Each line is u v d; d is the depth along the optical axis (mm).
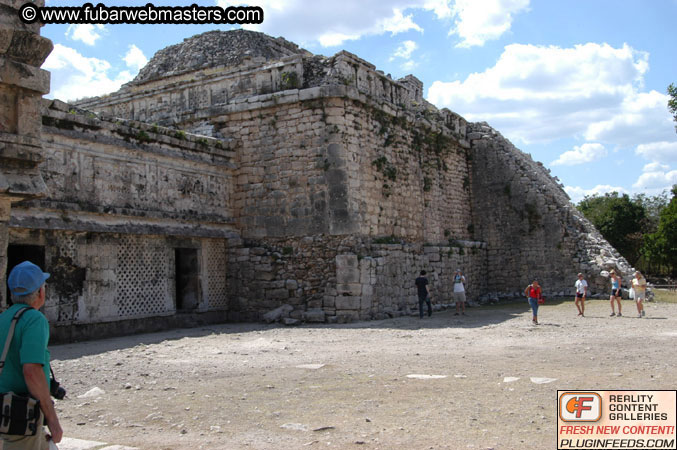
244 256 21531
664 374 8867
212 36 29328
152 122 24422
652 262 52500
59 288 15445
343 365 10758
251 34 28891
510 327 17062
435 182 27469
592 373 9156
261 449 5906
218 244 21562
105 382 9547
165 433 6590
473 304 28156
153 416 7273
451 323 18797
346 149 20719
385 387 8633
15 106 6613
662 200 67938
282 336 16000
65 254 15703
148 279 18141
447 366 10359
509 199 30375
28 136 6621
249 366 10898
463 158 30953
